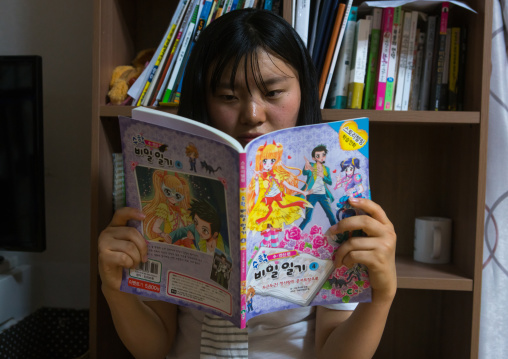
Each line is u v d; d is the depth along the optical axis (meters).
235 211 0.58
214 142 0.58
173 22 1.01
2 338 1.03
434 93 1.03
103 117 0.99
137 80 1.01
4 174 1.05
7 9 1.29
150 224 0.69
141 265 0.70
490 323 1.04
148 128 0.64
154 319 0.83
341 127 0.65
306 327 0.84
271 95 0.74
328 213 0.67
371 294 0.70
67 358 1.30
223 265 0.62
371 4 0.98
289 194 0.64
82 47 1.28
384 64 1.02
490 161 1.04
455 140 1.13
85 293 1.31
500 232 1.04
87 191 1.31
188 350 0.84
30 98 1.03
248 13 0.78
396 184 1.26
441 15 1.01
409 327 1.28
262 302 0.65
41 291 1.30
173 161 0.63
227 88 0.74
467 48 1.02
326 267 0.68
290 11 0.95
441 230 1.10
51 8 1.28
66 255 1.32
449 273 1.01
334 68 1.04
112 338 1.07
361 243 0.66
